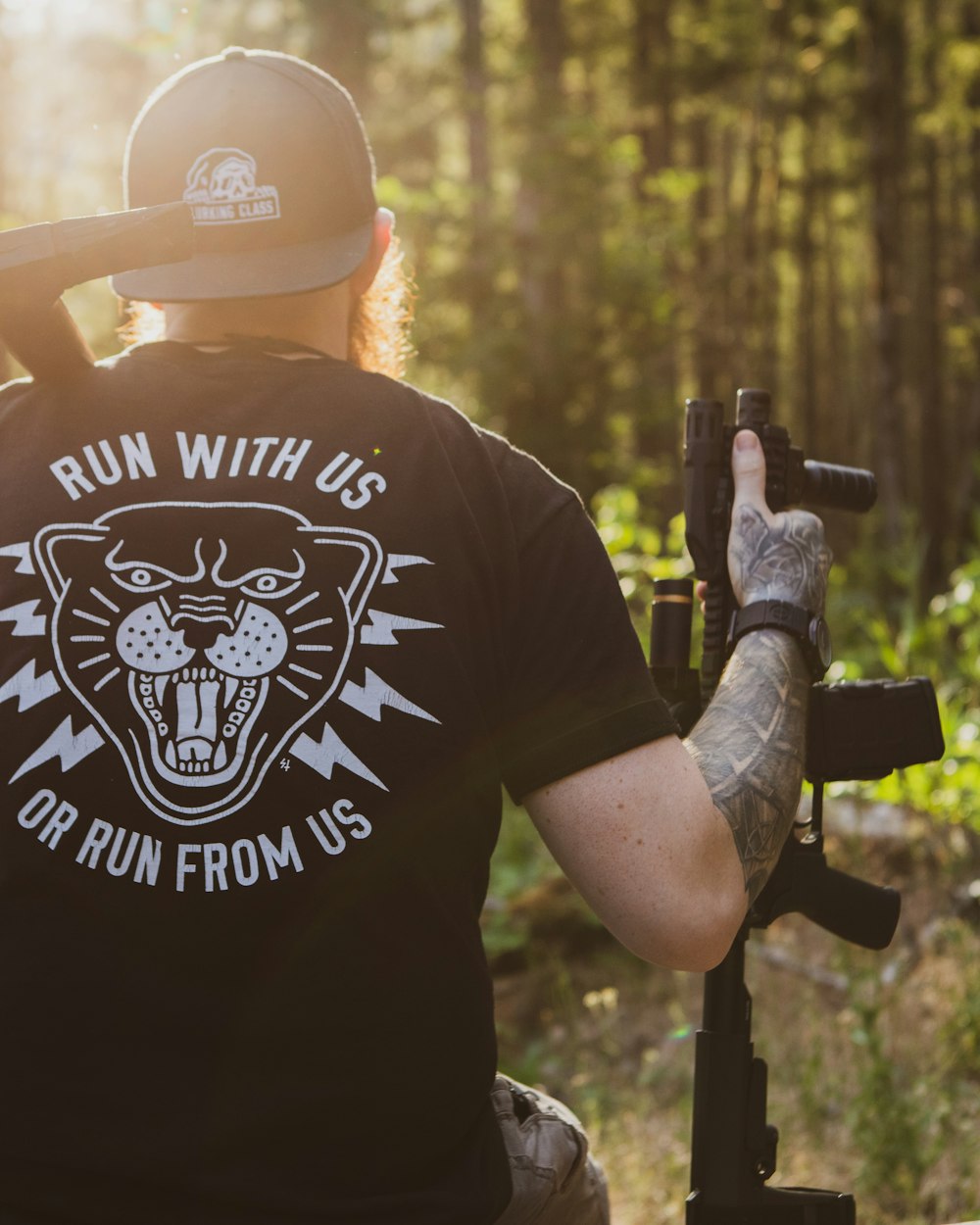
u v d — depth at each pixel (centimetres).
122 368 122
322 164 128
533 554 121
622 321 1443
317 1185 107
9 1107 106
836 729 141
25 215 791
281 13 1449
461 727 112
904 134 2248
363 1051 108
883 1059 302
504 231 1412
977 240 2200
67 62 770
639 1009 421
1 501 116
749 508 143
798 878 146
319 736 109
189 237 115
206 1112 105
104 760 108
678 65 2112
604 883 114
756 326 2334
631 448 1598
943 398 2484
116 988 106
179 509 113
